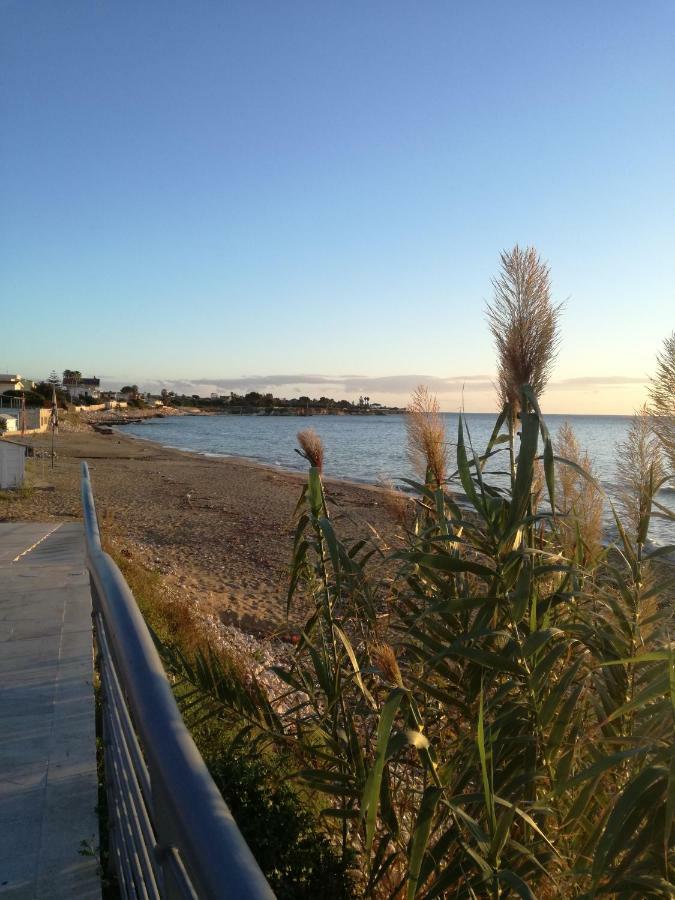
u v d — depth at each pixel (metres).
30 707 3.32
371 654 2.60
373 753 2.51
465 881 1.87
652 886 1.46
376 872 2.31
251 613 9.44
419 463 3.07
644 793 1.45
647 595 2.17
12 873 2.11
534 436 2.00
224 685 2.82
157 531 16.95
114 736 2.13
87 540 3.47
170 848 1.07
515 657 1.92
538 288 2.57
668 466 2.26
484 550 2.14
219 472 35.88
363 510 18.75
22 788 2.59
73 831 2.33
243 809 2.69
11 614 5.04
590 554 2.44
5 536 9.10
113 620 1.66
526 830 1.98
